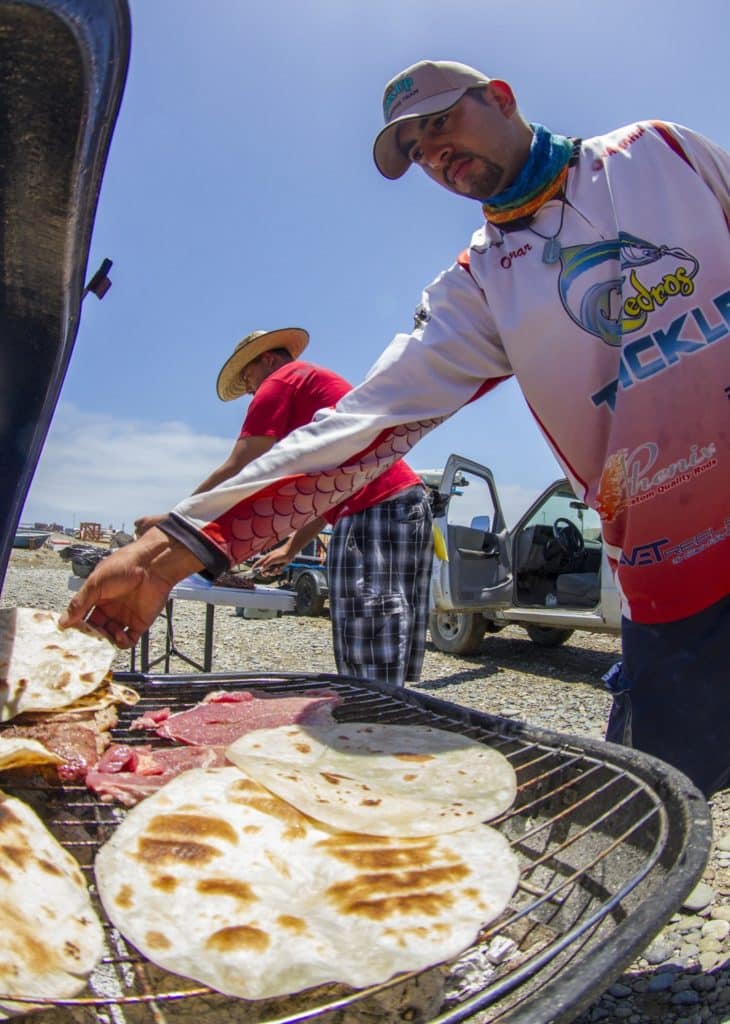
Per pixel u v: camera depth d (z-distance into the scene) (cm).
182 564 144
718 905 208
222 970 86
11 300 100
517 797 142
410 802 128
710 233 154
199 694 187
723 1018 158
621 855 115
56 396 107
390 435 162
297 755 144
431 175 170
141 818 116
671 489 153
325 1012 77
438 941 92
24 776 131
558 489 709
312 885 105
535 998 74
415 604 267
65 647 173
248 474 150
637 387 153
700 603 155
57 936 89
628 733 164
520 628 970
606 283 156
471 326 168
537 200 159
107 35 80
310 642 834
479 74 156
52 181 88
